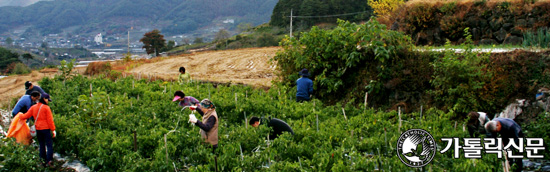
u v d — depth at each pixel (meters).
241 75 21.02
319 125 10.14
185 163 8.11
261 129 8.91
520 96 10.15
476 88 10.38
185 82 16.50
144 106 11.93
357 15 97.12
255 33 108.94
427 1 19.16
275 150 7.82
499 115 10.22
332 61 13.70
